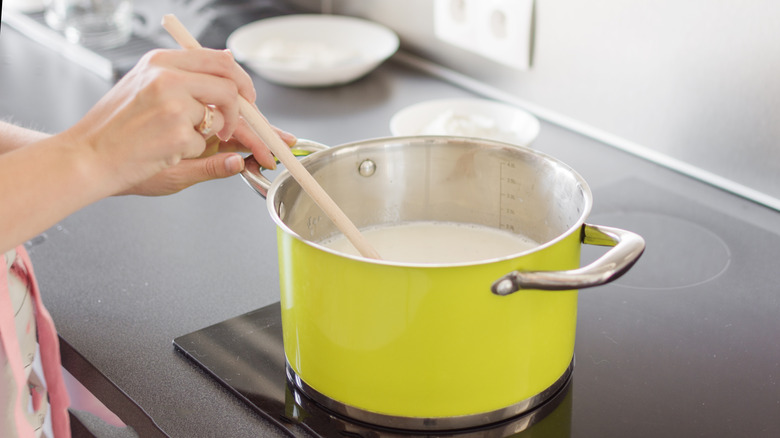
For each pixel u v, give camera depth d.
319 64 1.20
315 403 0.60
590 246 0.84
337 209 0.59
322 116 1.16
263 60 1.21
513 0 1.10
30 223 0.50
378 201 0.72
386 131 1.10
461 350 0.52
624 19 1.00
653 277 0.78
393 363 0.53
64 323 0.71
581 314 0.72
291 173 0.59
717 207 0.91
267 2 1.53
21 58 1.39
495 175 0.69
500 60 1.17
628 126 1.04
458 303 0.50
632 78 1.01
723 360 0.65
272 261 0.81
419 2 1.27
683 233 0.86
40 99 1.21
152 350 0.67
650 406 0.60
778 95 0.87
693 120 0.97
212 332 0.69
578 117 1.10
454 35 1.22
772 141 0.89
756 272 0.78
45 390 0.77
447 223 0.75
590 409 0.59
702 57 0.93
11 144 0.70
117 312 0.72
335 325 0.54
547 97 1.13
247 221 0.89
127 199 0.94
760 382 0.62
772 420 0.58
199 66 0.54
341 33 1.34
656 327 0.69
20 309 0.66
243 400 0.61
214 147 0.71
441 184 0.72
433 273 0.49
